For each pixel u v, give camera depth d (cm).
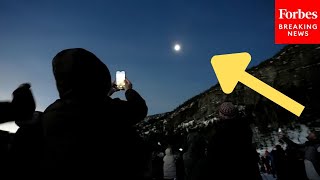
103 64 197
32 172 183
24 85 190
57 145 172
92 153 175
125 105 211
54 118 178
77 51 189
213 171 346
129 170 191
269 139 6047
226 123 354
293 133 5931
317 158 680
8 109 179
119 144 190
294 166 1005
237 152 344
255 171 351
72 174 168
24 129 190
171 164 1184
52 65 191
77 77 183
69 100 184
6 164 195
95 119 184
